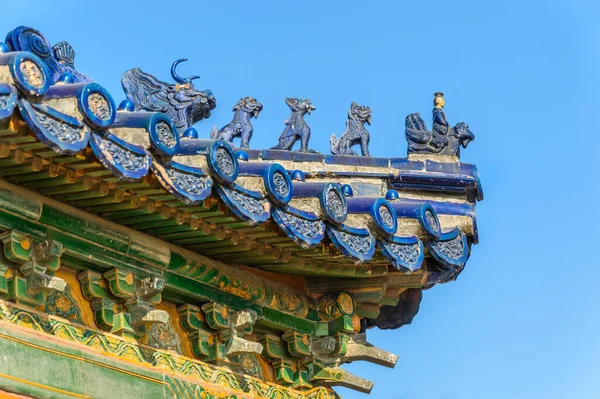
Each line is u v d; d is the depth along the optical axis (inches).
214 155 406.9
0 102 338.0
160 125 387.2
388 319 578.9
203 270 486.0
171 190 396.2
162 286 460.4
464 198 531.8
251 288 510.6
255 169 430.6
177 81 531.5
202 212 441.4
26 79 342.6
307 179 537.3
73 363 428.8
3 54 345.7
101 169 397.4
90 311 450.0
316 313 542.6
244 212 420.2
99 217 441.4
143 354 460.8
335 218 448.5
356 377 548.1
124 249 452.1
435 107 543.2
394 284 543.8
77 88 358.6
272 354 528.1
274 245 485.4
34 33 466.9
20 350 410.9
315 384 541.0
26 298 419.5
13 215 415.8
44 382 415.2
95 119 362.3
